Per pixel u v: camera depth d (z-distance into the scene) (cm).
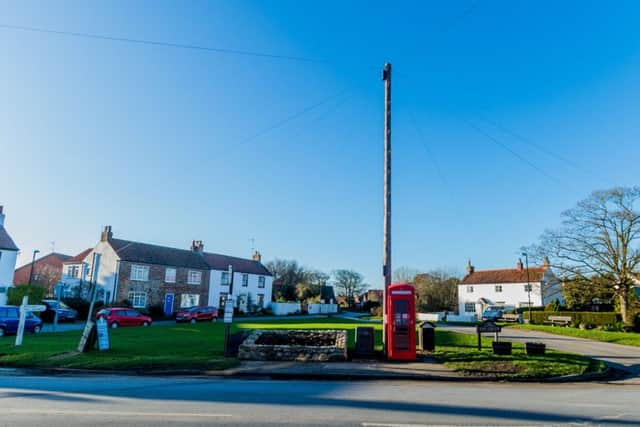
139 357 1446
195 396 916
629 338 2462
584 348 2033
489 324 1661
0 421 686
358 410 805
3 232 4034
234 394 948
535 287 5688
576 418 775
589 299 4272
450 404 879
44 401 843
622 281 3366
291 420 720
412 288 1520
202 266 5138
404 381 1205
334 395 959
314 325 3209
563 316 3969
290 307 5950
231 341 1620
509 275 6384
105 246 4506
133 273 4419
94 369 1311
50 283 5422
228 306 1561
